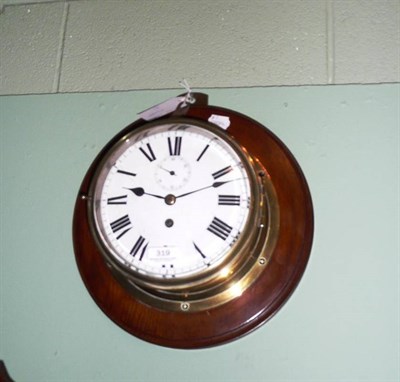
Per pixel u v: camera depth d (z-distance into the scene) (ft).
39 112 3.61
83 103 3.58
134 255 2.82
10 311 3.23
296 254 2.96
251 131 3.22
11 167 3.52
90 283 3.13
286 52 3.47
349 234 3.01
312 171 3.16
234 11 3.63
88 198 3.05
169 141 3.03
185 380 2.90
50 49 3.80
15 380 3.09
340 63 3.39
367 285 2.92
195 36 3.61
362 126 3.21
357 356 2.81
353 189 3.09
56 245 3.31
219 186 2.88
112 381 2.98
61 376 3.05
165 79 3.54
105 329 3.09
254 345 2.90
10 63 3.82
